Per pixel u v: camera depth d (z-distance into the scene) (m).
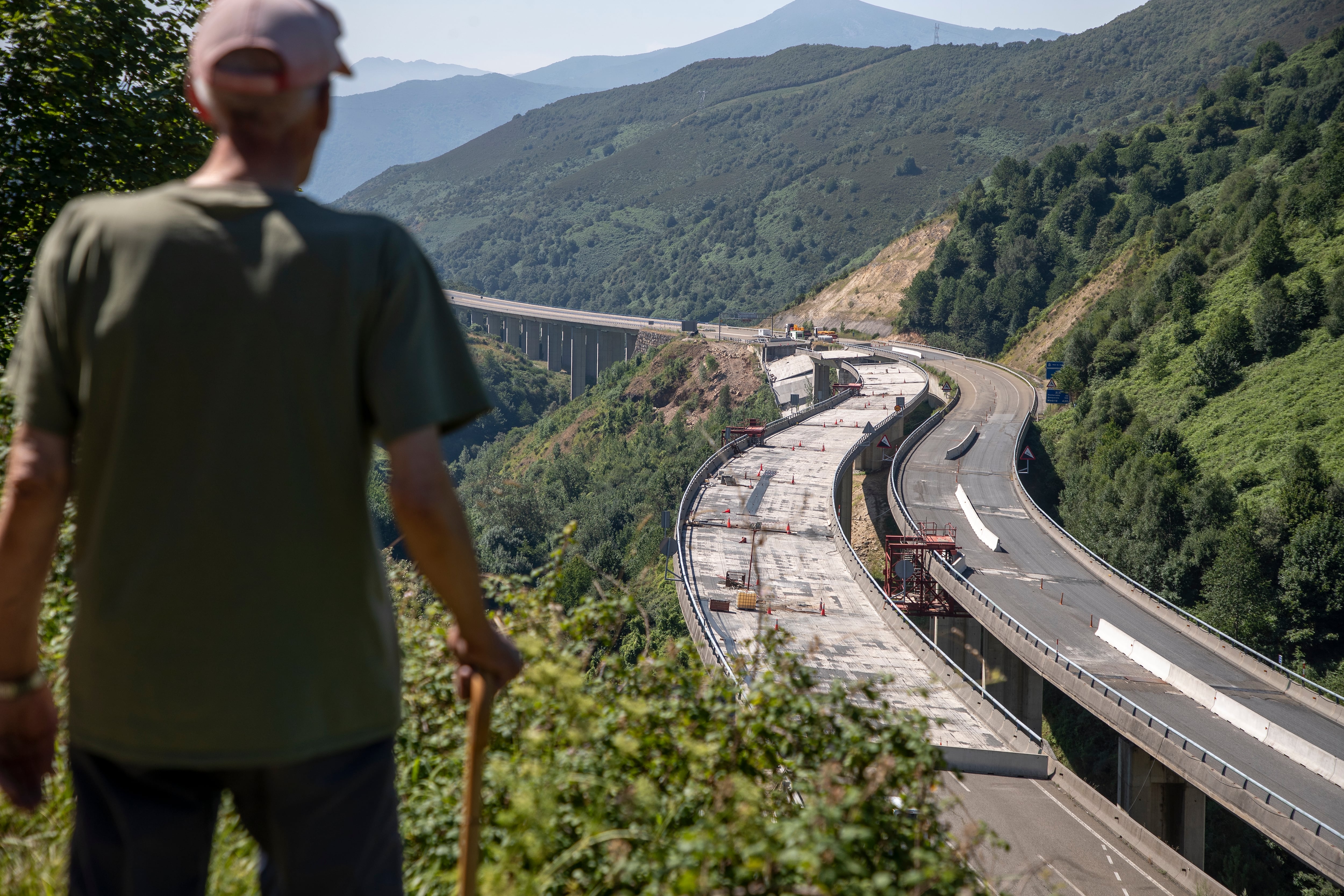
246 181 1.86
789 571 50.97
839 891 2.40
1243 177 127.44
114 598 1.72
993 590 51.34
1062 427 98.56
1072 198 181.88
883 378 129.88
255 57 1.79
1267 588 58.09
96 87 15.60
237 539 1.70
